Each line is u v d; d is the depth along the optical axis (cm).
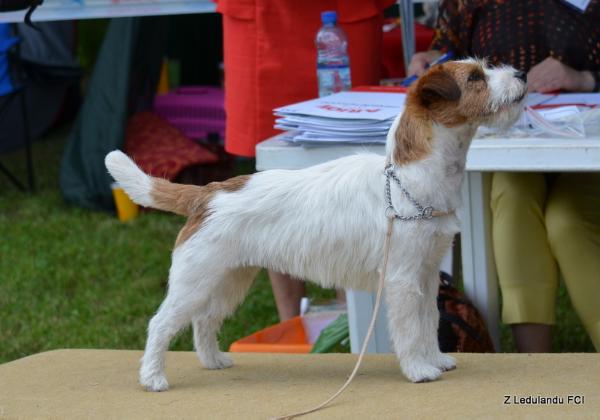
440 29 588
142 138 1060
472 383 349
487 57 548
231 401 342
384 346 459
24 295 810
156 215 1036
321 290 793
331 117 397
